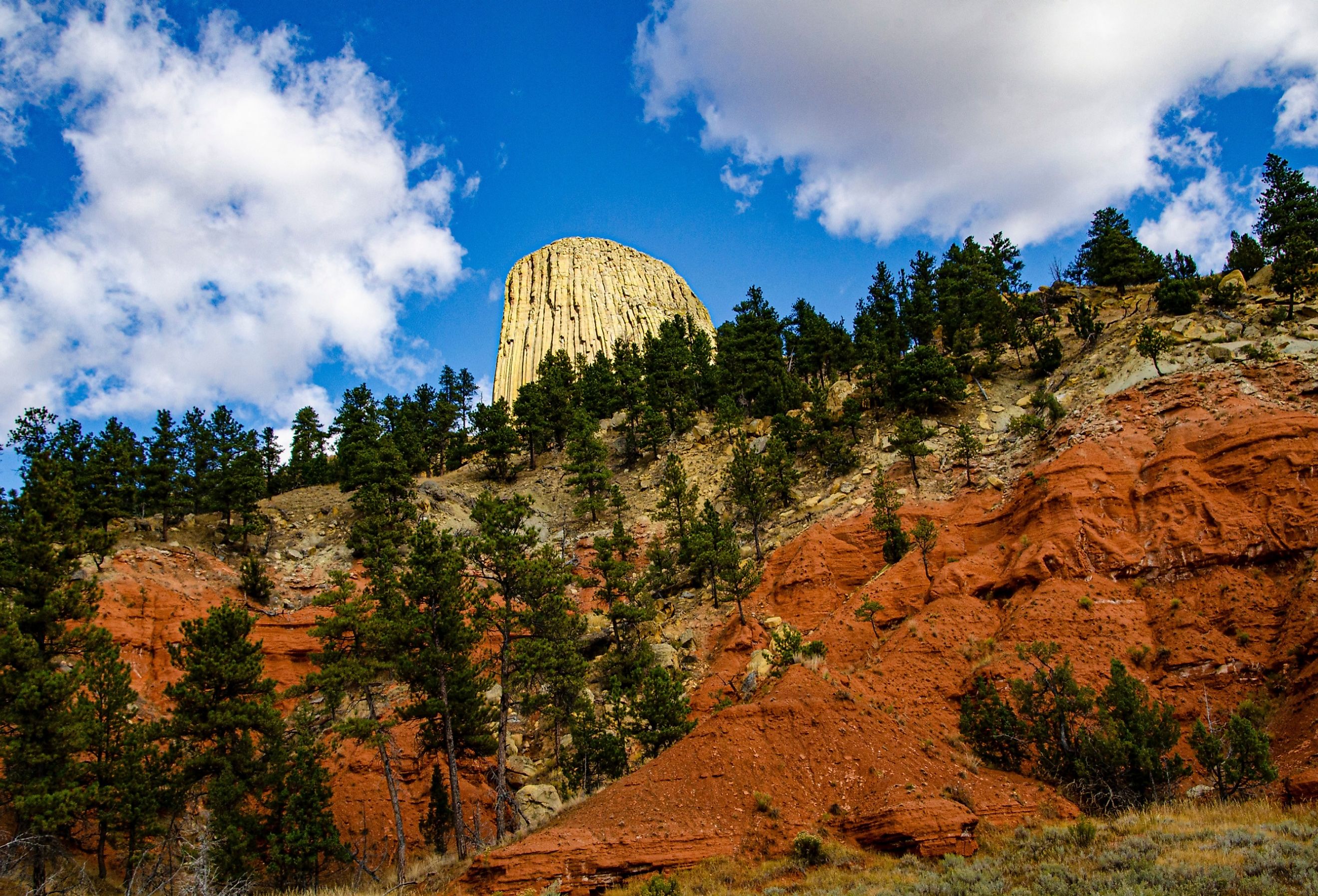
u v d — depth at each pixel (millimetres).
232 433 91750
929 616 45000
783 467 72312
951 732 35562
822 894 22750
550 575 45719
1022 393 75688
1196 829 24609
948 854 25406
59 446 68438
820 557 57469
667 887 24078
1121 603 42125
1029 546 47469
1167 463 48094
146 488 71312
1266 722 34031
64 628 40125
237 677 41125
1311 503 41375
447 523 76438
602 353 121438
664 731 40688
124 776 36688
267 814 40656
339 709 52500
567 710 47406
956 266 107625
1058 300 96312
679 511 68938
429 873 34500
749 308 112188
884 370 81938
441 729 42719
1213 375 54750
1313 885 17719
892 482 65562
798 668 37031
